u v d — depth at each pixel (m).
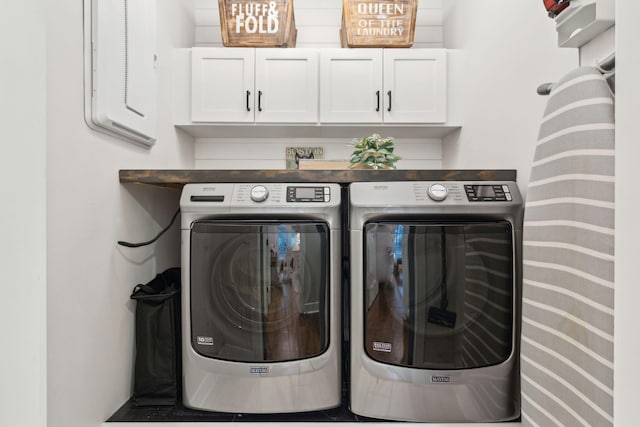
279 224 1.12
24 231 0.76
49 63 0.87
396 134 2.37
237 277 1.13
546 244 0.87
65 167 0.93
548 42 1.15
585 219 0.75
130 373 1.25
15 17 0.75
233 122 2.12
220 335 1.13
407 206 1.10
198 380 1.14
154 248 1.47
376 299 1.11
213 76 2.12
